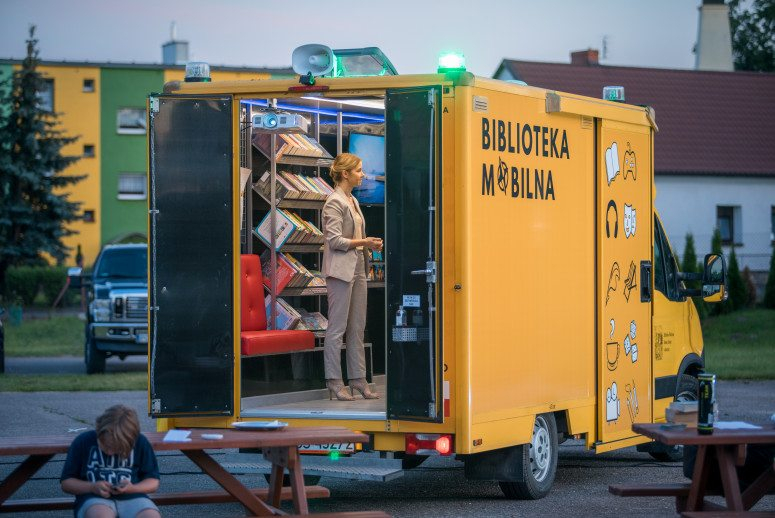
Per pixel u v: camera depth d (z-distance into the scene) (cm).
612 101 1029
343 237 934
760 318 2991
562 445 1257
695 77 4291
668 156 3966
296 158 1015
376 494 946
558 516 845
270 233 992
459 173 814
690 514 664
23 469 672
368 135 1112
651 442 1083
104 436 635
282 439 674
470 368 814
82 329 3116
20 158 4459
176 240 866
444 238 816
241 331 930
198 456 697
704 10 4831
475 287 821
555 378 922
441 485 991
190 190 868
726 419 1389
